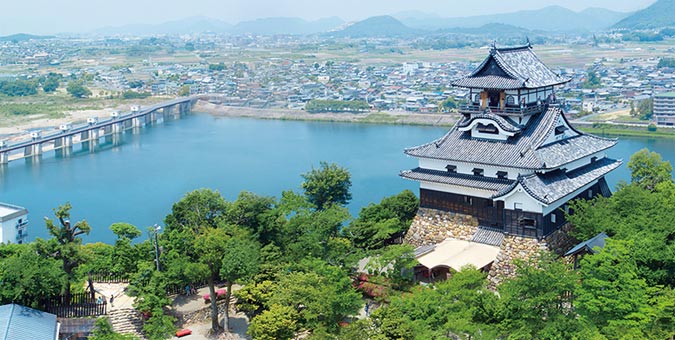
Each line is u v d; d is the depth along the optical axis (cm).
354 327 6091
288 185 19775
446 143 9112
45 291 7150
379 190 18400
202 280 8444
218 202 9300
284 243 8650
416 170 9169
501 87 8838
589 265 6303
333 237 8800
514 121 8900
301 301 6756
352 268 8175
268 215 8756
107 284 8300
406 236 9188
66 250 7494
